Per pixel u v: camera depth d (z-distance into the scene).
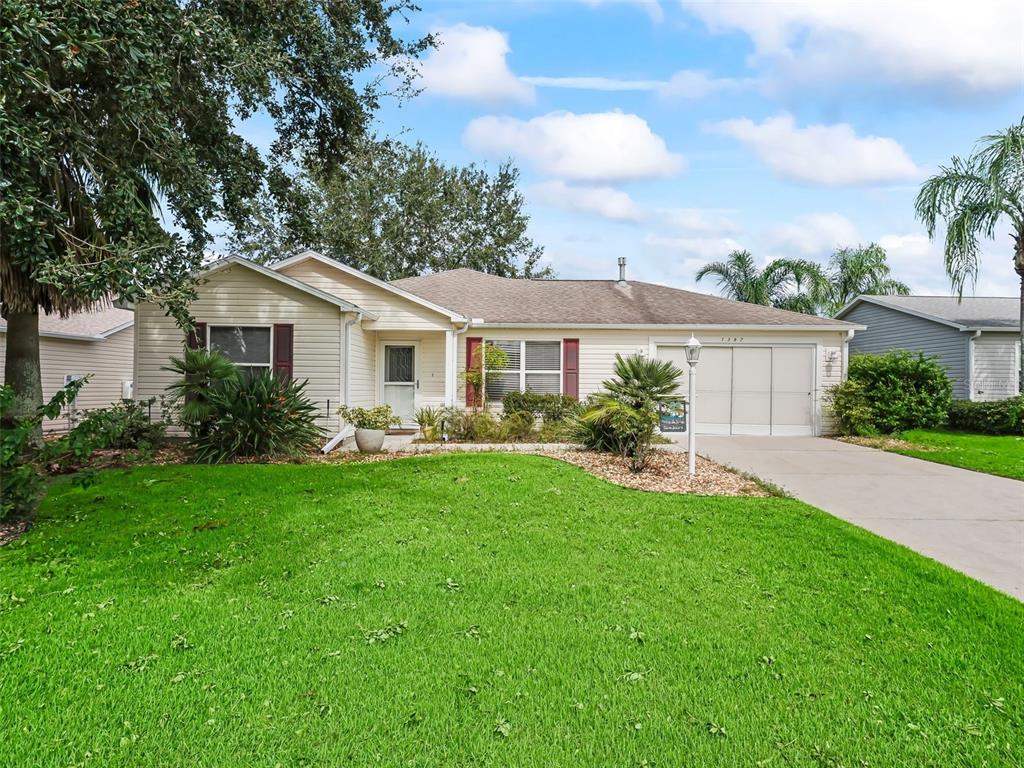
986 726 2.63
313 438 10.51
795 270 23.22
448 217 33.44
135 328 11.48
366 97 11.63
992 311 19.14
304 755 2.40
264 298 11.76
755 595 4.08
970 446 12.28
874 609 3.84
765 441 13.13
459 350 14.62
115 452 9.59
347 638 3.42
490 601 3.96
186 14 7.67
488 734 2.55
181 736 2.52
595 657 3.21
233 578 4.36
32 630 3.50
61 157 7.19
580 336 14.66
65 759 2.37
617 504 6.54
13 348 8.95
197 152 9.57
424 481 7.51
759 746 2.49
